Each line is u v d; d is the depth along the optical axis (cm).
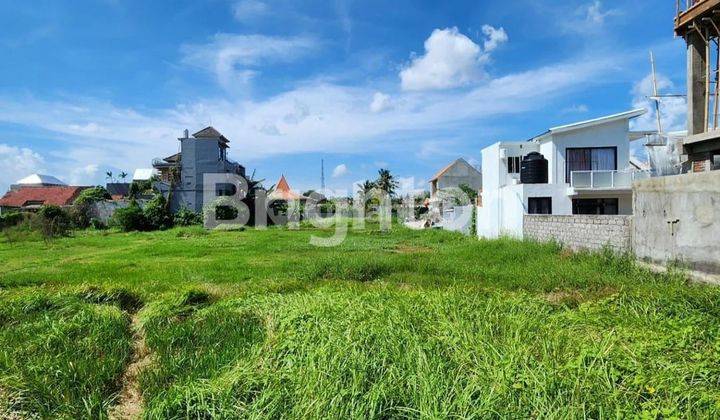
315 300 581
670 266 736
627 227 898
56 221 2495
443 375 328
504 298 582
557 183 1791
